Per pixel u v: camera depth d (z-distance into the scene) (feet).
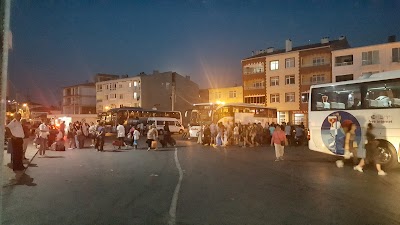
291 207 25.55
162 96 237.45
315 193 30.78
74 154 69.31
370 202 27.12
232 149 83.51
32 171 45.01
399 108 46.85
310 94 57.21
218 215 23.41
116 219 22.53
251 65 203.10
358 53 164.55
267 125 108.17
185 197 29.19
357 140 50.49
